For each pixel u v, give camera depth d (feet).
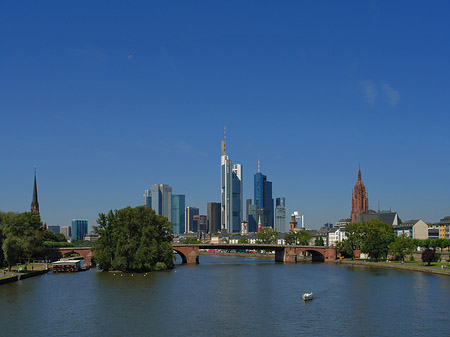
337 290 474.90
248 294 451.94
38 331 309.22
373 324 326.24
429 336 297.12
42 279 561.84
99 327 319.27
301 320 338.75
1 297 428.15
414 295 437.99
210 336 297.74
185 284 523.70
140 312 365.81
